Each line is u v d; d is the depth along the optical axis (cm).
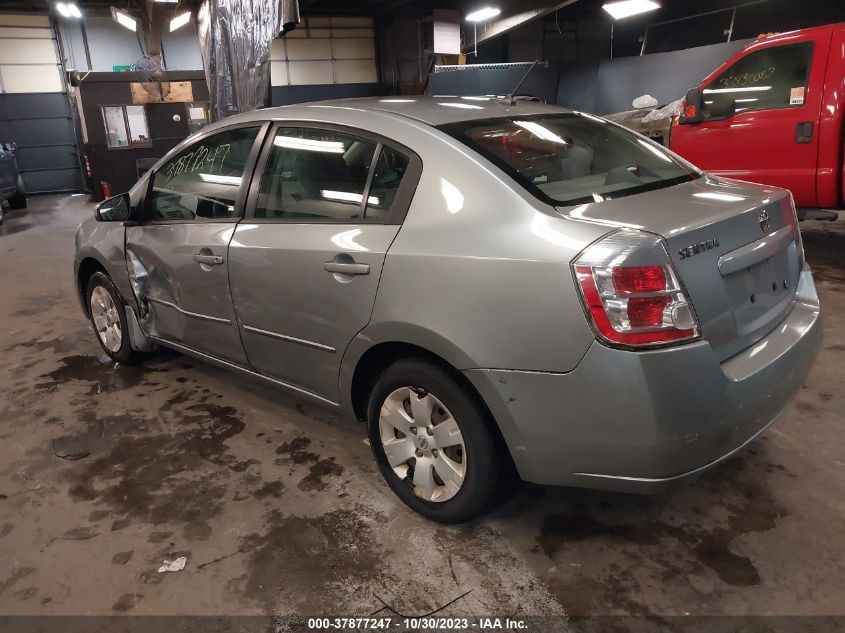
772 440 280
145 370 400
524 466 204
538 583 206
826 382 329
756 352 205
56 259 795
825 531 223
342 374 250
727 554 214
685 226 187
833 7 1012
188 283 313
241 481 272
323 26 2055
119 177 1480
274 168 278
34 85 1830
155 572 219
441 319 207
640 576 207
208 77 975
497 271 195
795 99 527
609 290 176
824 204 530
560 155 237
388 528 237
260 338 283
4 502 264
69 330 493
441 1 1623
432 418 229
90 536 240
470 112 256
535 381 191
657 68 1134
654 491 190
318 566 219
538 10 1195
